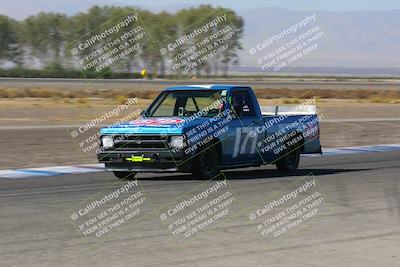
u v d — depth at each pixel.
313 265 14.20
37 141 44.41
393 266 14.19
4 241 16.34
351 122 65.06
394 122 66.44
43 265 14.09
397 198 23.34
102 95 112.06
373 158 38.66
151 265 14.20
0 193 24.14
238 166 29.06
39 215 19.80
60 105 86.12
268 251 15.48
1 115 69.38
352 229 18.09
